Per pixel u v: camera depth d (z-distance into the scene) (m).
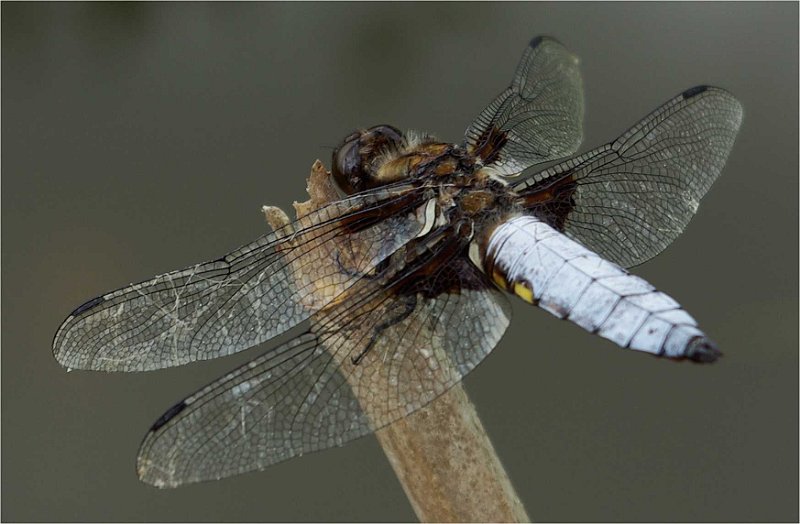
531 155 0.30
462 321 0.27
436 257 0.28
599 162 0.29
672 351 0.26
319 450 0.27
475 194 0.28
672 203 0.29
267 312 0.28
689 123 0.29
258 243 0.28
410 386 0.27
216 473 0.26
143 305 0.28
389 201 0.28
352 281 0.28
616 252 0.29
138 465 0.26
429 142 0.29
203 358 0.28
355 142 0.29
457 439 0.27
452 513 0.27
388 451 0.27
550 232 0.28
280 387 0.27
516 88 0.30
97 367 0.28
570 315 0.27
